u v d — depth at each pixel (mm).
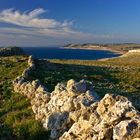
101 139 13617
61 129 18438
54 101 21359
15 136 19375
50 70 50375
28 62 51156
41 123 20625
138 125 12445
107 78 51531
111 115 14148
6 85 35531
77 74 50031
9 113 25031
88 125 15406
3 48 83562
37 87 28609
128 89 40719
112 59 129125
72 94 20438
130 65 84062
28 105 26875
